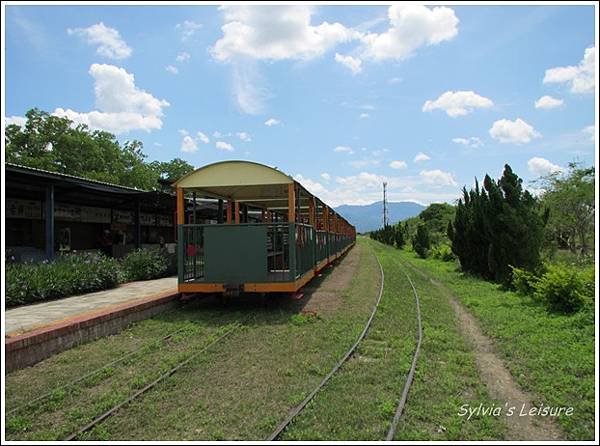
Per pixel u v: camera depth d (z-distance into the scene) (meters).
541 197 19.72
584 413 4.50
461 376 5.71
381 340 7.61
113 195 15.91
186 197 12.55
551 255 15.63
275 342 7.34
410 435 4.03
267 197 14.05
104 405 4.80
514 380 5.62
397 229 48.06
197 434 4.18
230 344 7.26
